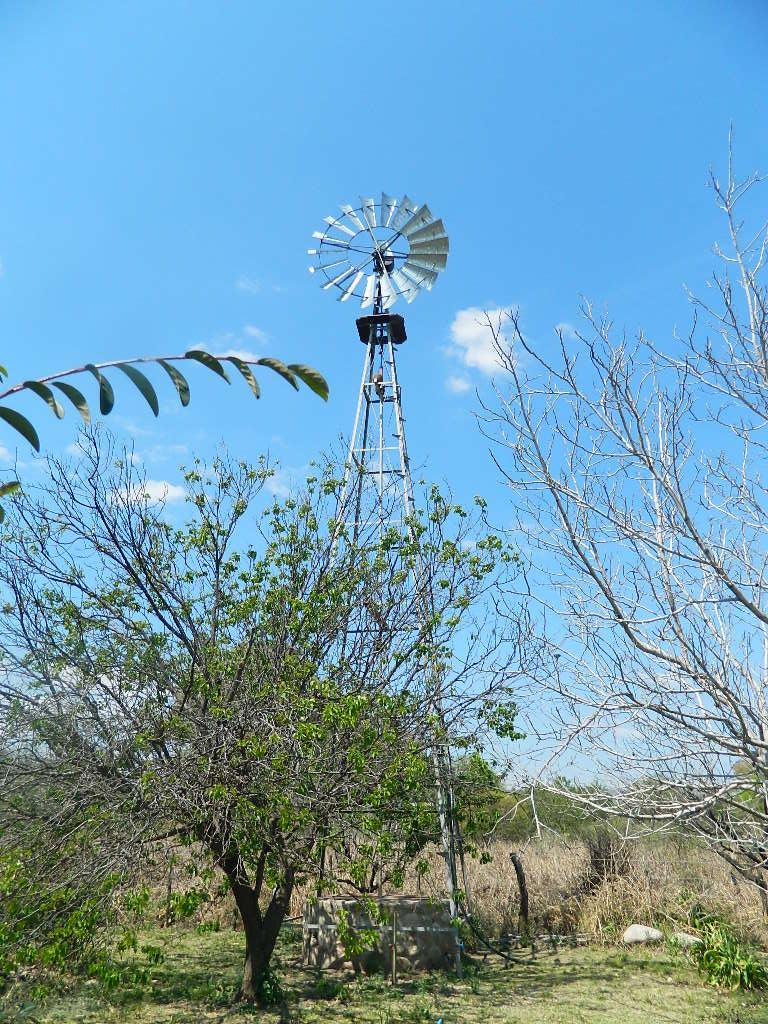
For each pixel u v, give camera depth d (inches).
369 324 624.1
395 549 438.3
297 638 391.2
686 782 213.5
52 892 301.9
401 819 390.3
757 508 225.6
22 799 345.4
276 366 84.4
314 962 474.0
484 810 432.5
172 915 425.1
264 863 387.2
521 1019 363.3
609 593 204.5
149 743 344.8
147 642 366.0
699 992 411.2
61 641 358.0
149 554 389.1
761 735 202.1
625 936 523.2
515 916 567.2
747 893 510.6
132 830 319.0
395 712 386.9
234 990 395.5
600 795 217.8
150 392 78.7
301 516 431.5
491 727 414.0
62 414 78.0
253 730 339.3
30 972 351.3
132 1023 354.3
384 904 461.1
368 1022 358.6
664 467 213.2
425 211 650.2
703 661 197.6
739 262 215.0
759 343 209.0
